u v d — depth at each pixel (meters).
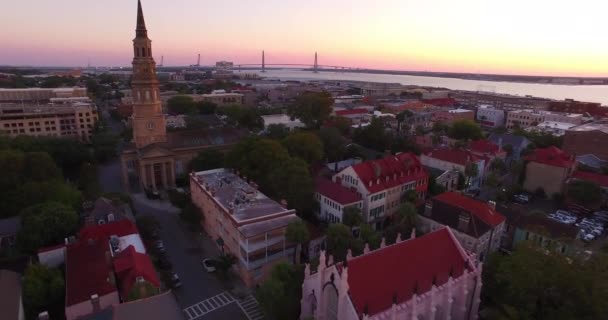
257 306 61.41
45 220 68.69
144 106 113.69
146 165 113.44
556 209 101.62
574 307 47.50
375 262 44.91
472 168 109.25
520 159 122.38
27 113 164.12
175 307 43.78
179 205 98.50
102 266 57.25
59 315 55.31
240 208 74.75
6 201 83.81
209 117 188.00
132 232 70.69
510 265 53.31
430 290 46.28
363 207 90.25
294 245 71.25
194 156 125.50
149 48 109.88
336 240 66.62
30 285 53.50
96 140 152.50
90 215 76.75
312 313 49.84
